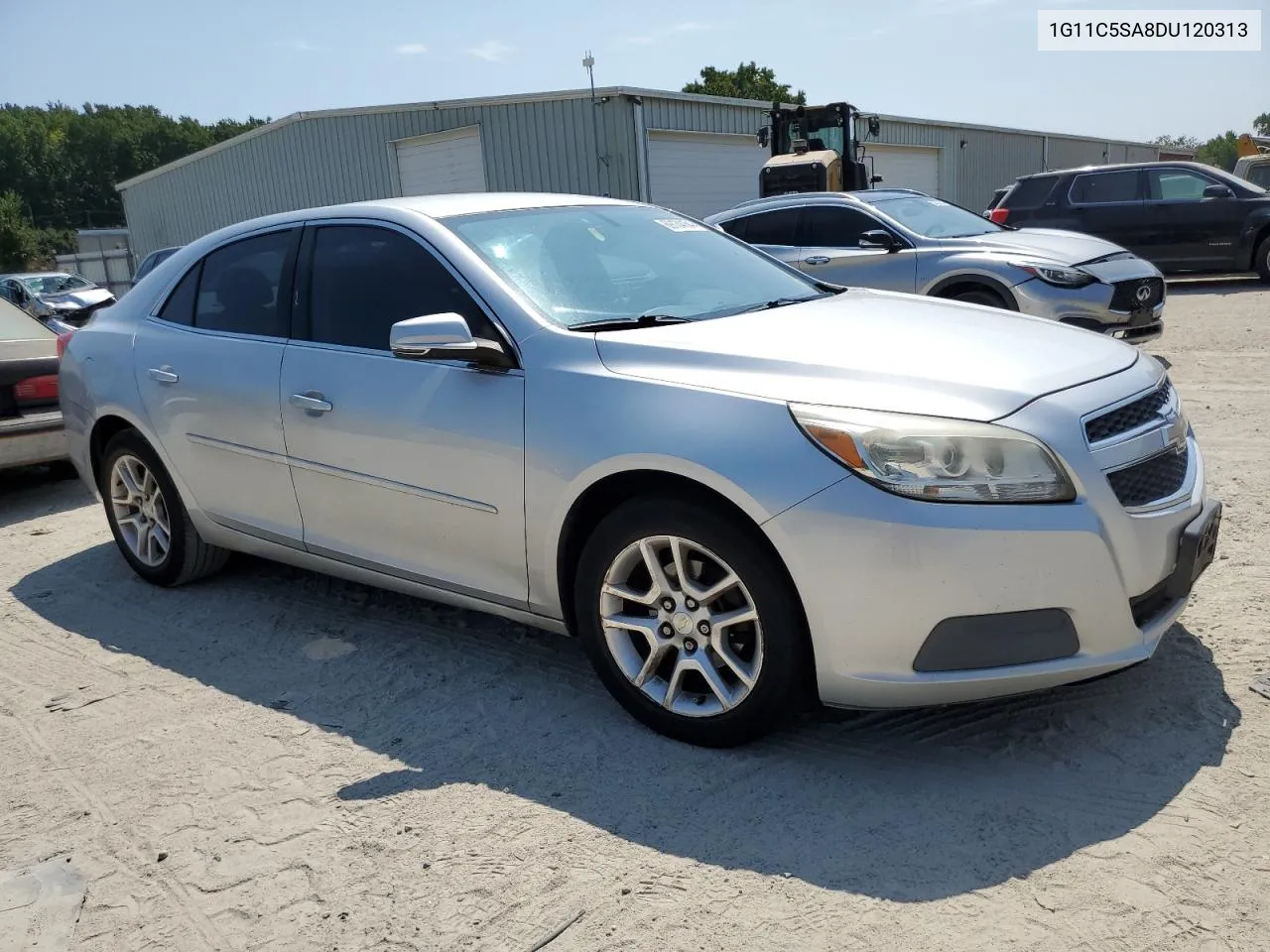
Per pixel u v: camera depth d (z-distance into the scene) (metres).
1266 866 2.32
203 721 3.39
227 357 4.07
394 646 3.93
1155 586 2.79
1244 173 16.59
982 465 2.59
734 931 2.24
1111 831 2.49
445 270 3.52
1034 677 2.64
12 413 6.14
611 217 4.09
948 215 9.42
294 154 25.50
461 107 22.06
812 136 18.88
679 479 2.88
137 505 4.71
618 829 2.65
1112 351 3.21
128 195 30.27
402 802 2.84
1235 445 5.77
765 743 3.02
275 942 2.31
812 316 3.45
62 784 3.04
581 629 3.18
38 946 2.35
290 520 3.97
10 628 4.35
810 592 2.67
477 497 3.29
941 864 2.42
